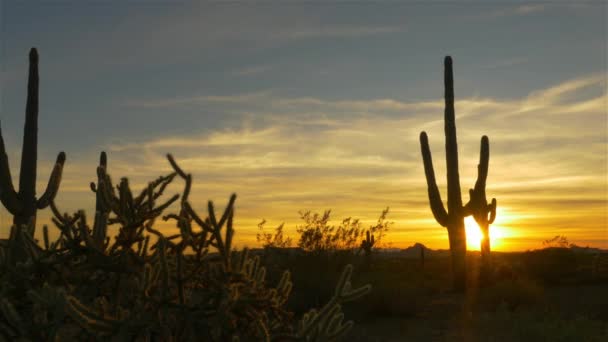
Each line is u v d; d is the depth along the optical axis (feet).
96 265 9.59
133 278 9.74
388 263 107.14
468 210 70.28
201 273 9.69
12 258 10.18
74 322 9.14
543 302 50.62
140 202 9.90
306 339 9.64
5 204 49.78
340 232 60.03
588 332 35.76
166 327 8.90
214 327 9.06
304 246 57.82
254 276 10.18
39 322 8.82
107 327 8.68
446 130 69.41
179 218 9.65
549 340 35.27
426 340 37.78
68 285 9.63
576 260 78.89
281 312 10.06
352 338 36.73
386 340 37.81
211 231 9.53
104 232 9.87
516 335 37.32
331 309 9.78
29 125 51.90
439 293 64.80
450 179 68.95
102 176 10.02
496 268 72.95
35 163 51.39
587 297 53.67
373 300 47.42
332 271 53.21
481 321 42.73
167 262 9.29
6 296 9.41
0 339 8.81
